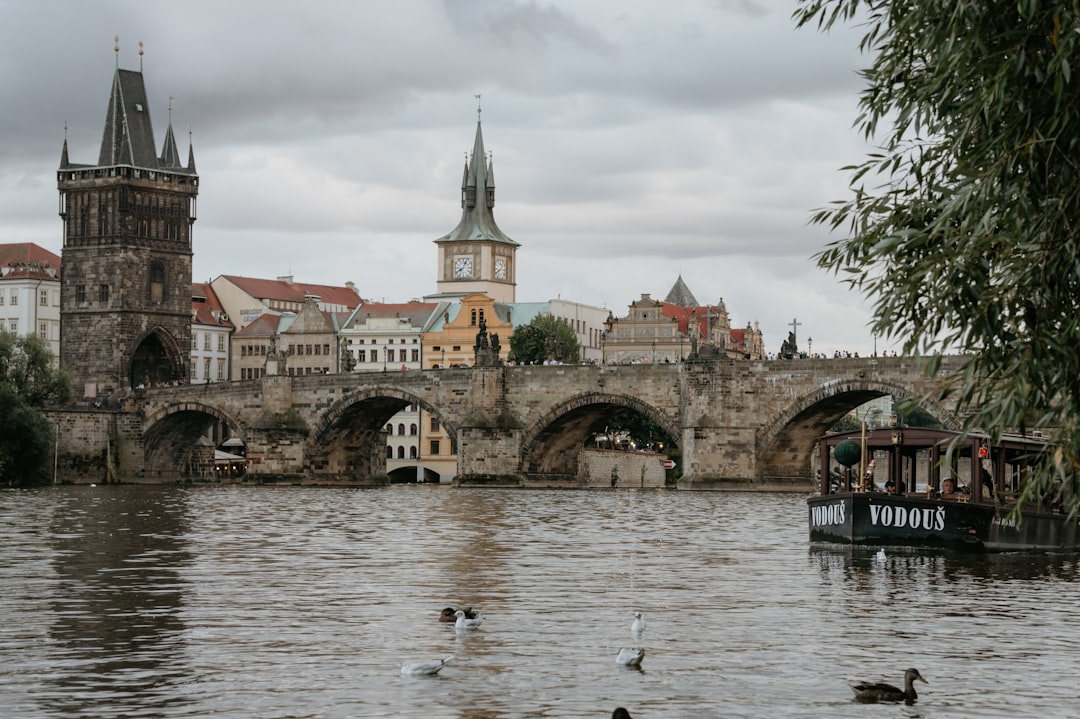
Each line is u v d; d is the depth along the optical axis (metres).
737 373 195.50
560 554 92.75
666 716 42.78
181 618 61.12
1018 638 56.72
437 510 147.00
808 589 72.44
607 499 173.12
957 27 34.47
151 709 43.62
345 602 66.50
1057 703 45.00
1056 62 32.41
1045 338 33.53
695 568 83.25
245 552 93.31
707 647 54.06
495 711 43.34
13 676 48.38
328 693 45.66
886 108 37.12
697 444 197.38
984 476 96.75
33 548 94.94
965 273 33.88
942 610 64.62
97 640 55.38
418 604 65.88
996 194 34.03
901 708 44.09
